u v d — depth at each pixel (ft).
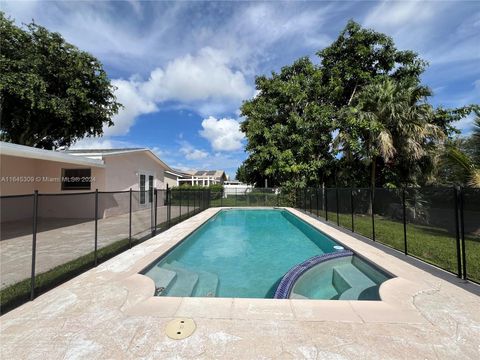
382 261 14.90
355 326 8.05
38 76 32.42
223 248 23.70
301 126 47.75
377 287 12.92
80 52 38.29
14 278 12.56
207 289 13.99
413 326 8.06
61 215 34.22
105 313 8.80
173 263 18.45
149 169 48.98
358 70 46.11
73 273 12.83
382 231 24.97
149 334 7.57
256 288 14.43
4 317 8.57
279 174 53.98
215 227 34.22
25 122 35.81
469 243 18.78
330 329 7.88
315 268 15.57
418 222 23.57
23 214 32.35
